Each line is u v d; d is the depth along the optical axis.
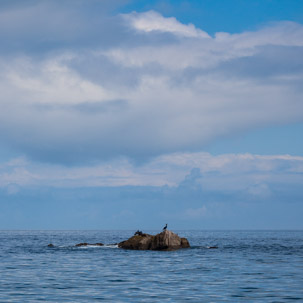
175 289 67.62
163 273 89.00
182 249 165.62
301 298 60.00
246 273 89.00
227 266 103.44
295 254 145.88
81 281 76.69
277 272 90.88
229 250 167.00
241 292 64.75
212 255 138.88
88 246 188.62
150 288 68.69
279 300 58.56
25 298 59.84
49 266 102.75
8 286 70.56
